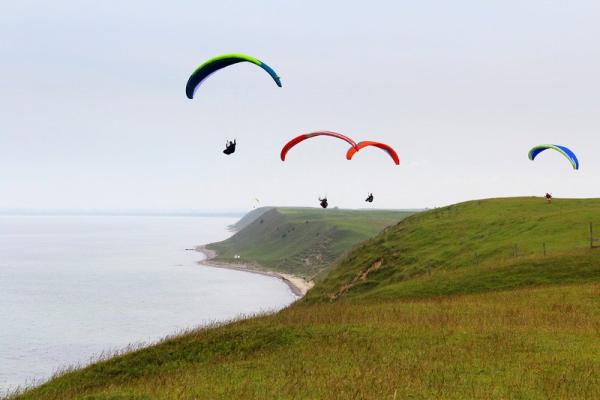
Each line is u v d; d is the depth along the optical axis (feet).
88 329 403.95
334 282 274.57
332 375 72.13
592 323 97.96
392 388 64.23
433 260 231.91
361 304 153.38
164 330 399.65
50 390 96.63
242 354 95.66
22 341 365.40
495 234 237.66
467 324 100.48
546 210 269.44
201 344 103.81
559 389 61.21
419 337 91.15
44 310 484.33
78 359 316.81
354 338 94.43
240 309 481.46
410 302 140.26
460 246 238.48
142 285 642.22
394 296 166.61
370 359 79.66
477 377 67.72
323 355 85.25
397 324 103.30
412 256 250.37
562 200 294.25
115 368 100.89
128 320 437.17
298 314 128.47
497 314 110.32
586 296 122.62
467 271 174.50
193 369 92.12
